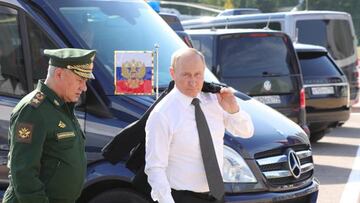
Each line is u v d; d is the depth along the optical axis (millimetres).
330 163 18453
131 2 11844
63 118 7227
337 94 20969
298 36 27016
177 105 7676
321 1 76562
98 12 11008
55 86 7266
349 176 16797
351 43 27406
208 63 17156
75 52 7344
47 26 10070
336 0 76375
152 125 7648
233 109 7809
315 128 21281
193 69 7559
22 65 10086
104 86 9773
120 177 9391
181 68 7594
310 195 10438
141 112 9539
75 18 10523
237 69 17141
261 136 9883
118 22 11148
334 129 25203
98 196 9602
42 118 7062
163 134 7609
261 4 68812
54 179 7156
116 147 8422
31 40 10086
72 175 7250
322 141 22312
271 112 11086
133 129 8258
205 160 7637
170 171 7719
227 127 8023
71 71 7242
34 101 7109
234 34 17312
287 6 66562
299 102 17500
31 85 10047
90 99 9688
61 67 7230
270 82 17281
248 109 10742
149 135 7668
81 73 7293
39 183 6984
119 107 9648
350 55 27328
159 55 11078
